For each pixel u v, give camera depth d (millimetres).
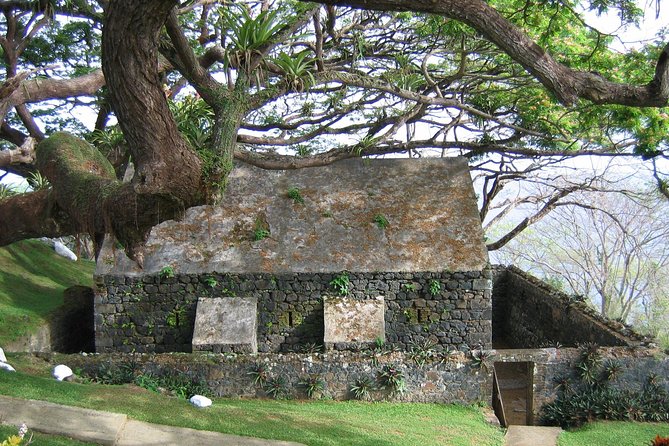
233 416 10664
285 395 13305
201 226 16891
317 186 17938
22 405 9219
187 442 9203
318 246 16312
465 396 13422
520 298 20828
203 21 18969
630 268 36750
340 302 15664
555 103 20688
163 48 8922
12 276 18875
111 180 6965
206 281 15797
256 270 15797
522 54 5953
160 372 13141
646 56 17812
